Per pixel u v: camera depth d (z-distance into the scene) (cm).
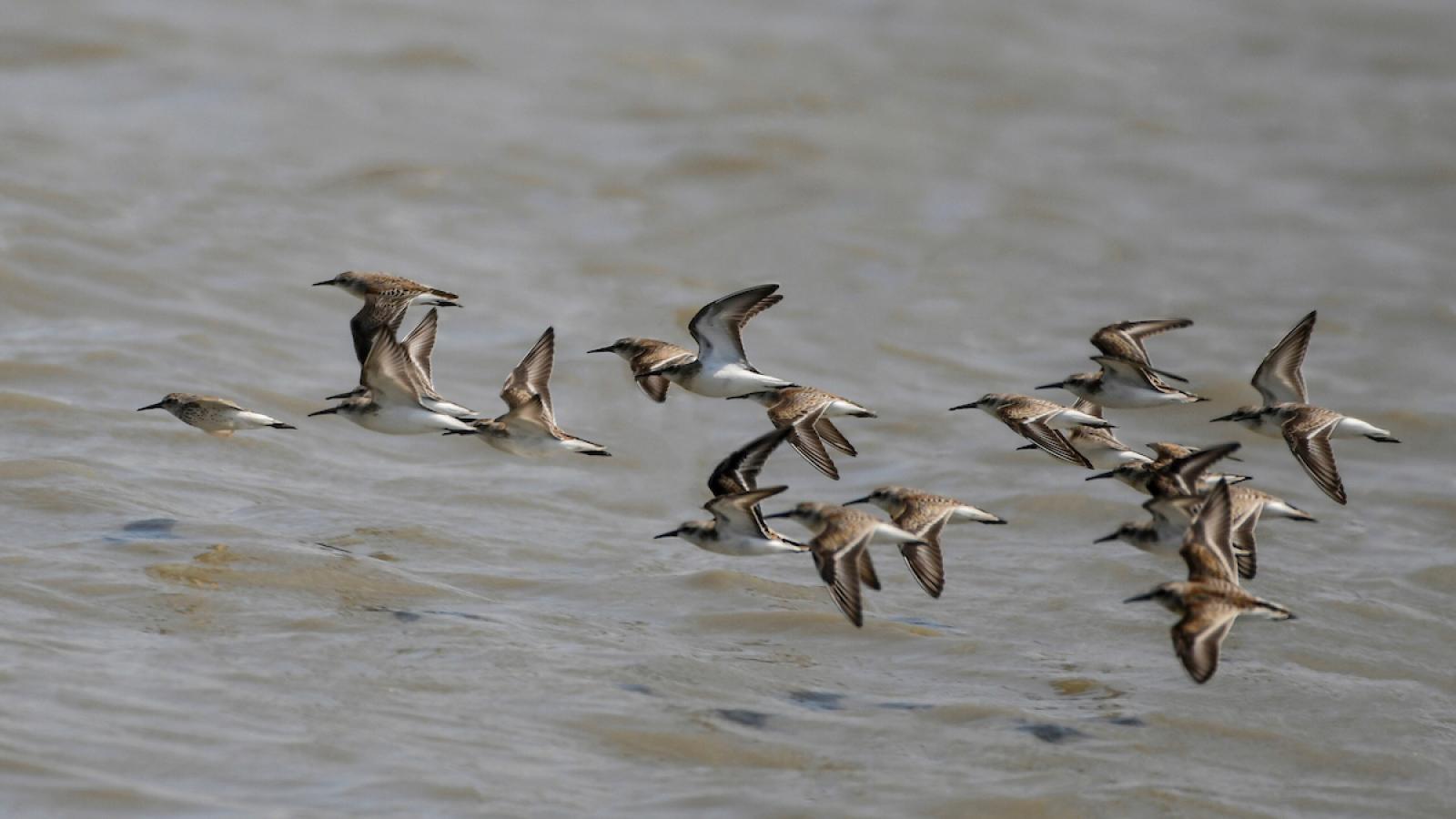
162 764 1116
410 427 1375
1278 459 2020
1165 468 1270
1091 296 2494
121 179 2531
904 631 1489
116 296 2147
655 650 1401
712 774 1192
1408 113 3400
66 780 1077
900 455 1934
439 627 1393
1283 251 2719
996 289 2495
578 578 1556
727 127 3020
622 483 1820
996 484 1855
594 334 2225
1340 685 1419
